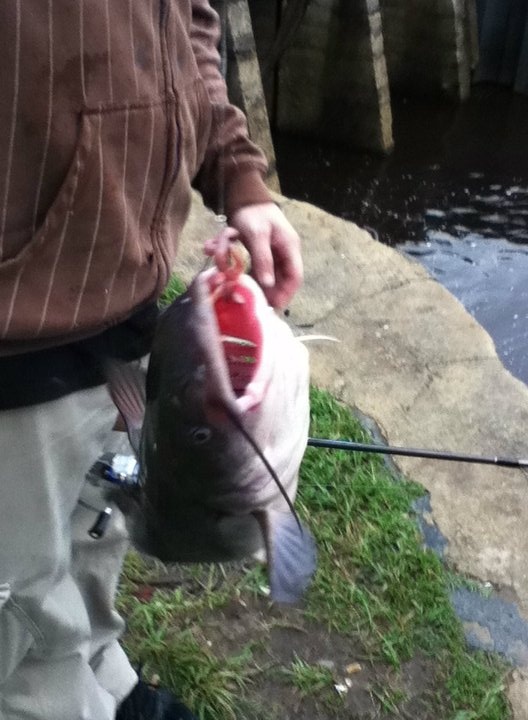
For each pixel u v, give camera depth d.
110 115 1.15
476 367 3.64
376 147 10.55
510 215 9.60
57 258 1.15
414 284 4.21
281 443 1.08
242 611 2.49
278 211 1.57
